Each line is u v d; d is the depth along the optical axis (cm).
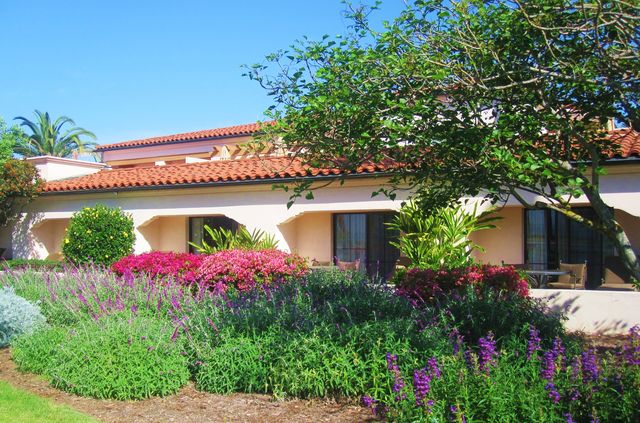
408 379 589
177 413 635
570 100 618
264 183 1406
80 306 1015
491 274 985
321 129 582
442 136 543
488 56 566
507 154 499
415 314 774
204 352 726
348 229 1532
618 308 942
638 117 598
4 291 1038
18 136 2169
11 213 1878
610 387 507
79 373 707
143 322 819
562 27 534
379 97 549
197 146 2417
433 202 676
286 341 703
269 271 1122
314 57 586
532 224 1351
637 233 1245
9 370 810
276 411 632
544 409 503
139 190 1605
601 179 1095
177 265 1209
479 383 530
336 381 641
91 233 1559
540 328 766
